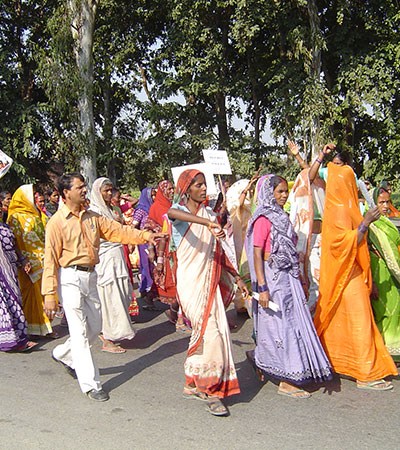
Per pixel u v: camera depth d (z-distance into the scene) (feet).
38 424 12.48
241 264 21.61
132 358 17.75
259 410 13.10
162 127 65.77
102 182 19.62
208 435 11.79
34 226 20.22
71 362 15.44
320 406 13.29
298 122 55.21
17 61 65.92
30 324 20.02
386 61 55.11
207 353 12.73
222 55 59.00
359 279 14.56
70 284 14.10
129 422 12.54
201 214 13.43
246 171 58.34
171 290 21.62
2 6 63.87
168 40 62.08
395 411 12.90
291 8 54.44
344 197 14.99
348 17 54.75
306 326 13.64
